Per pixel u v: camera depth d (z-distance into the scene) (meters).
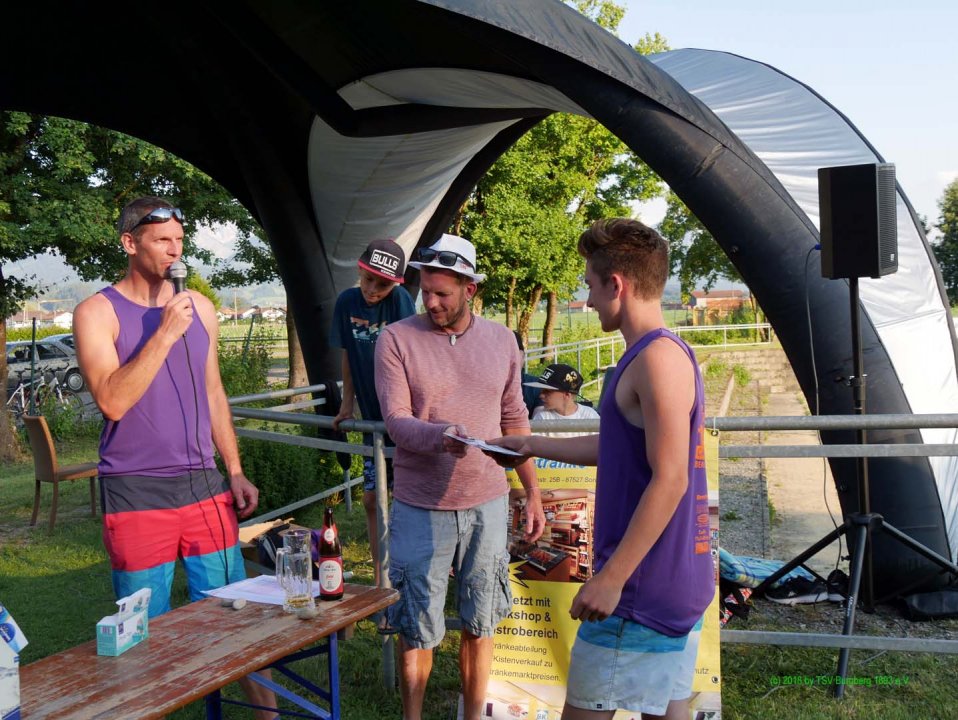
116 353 3.12
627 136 4.99
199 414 3.31
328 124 7.21
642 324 2.30
